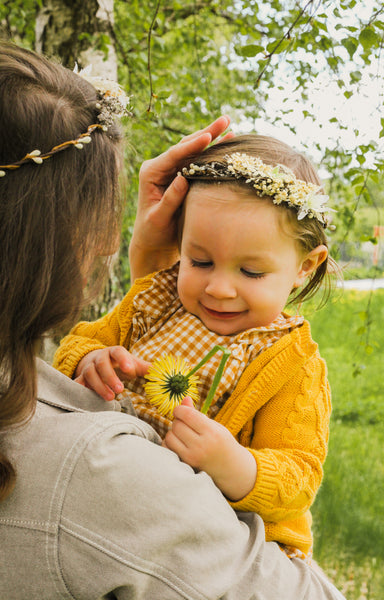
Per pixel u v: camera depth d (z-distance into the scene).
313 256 1.32
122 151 0.95
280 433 1.18
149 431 0.96
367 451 4.11
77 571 0.78
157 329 1.37
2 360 0.81
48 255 0.80
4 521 0.78
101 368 1.15
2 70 0.82
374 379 5.77
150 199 1.43
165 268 1.48
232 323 1.27
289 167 1.32
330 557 2.94
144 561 0.79
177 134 4.67
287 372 1.21
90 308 2.91
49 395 0.94
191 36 5.10
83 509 0.78
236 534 0.90
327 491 3.41
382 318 7.73
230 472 1.02
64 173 0.81
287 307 1.69
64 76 0.89
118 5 4.49
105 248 0.92
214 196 1.21
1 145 0.79
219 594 0.84
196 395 1.16
